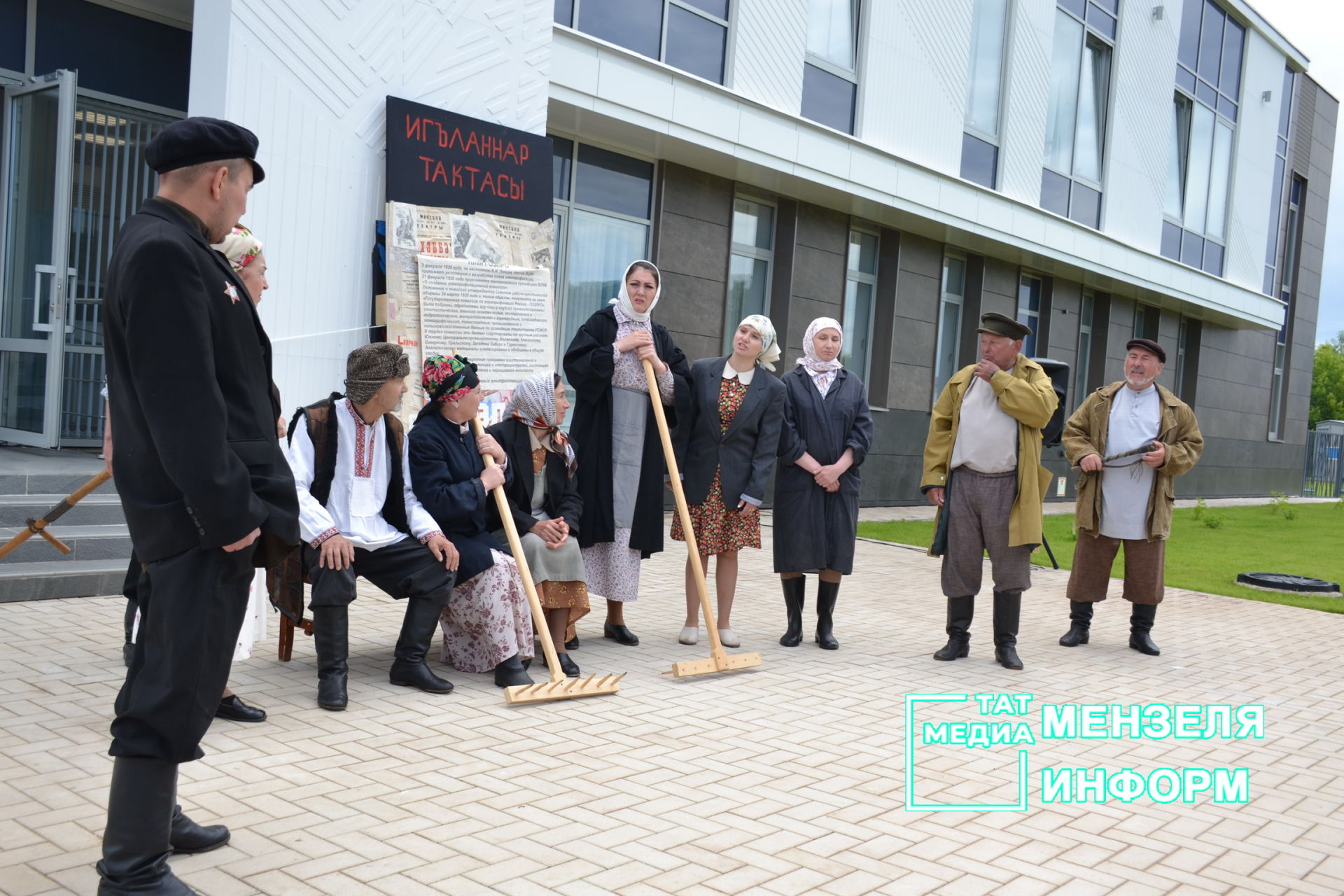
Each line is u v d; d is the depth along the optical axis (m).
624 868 2.84
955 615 5.83
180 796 3.20
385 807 3.18
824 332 5.95
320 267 5.88
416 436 4.65
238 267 3.80
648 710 4.44
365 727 3.96
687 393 5.58
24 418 7.95
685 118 10.44
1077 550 6.53
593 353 5.32
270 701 4.25
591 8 10.05
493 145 6.57
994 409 5.65
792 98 12.02
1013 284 16.55
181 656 2.37
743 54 11.41
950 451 5.81
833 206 13.16
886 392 14.49
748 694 4.78
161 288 2.24
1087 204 17.66
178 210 2.43
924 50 13.77
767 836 3.13
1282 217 24.56
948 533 5.77
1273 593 9.20
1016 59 15.45
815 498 5.83
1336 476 28.31
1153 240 19.28
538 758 3.72
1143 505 6.28
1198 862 3.14
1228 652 6.54
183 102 8.78
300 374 5.80
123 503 2.40
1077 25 16.98
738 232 12.48
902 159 12.92
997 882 2.90
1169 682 5.58
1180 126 20.27
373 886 2.64
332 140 5.87
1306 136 25.17
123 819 2.39
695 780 3.59
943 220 13.79
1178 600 8.60
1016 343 5.60
